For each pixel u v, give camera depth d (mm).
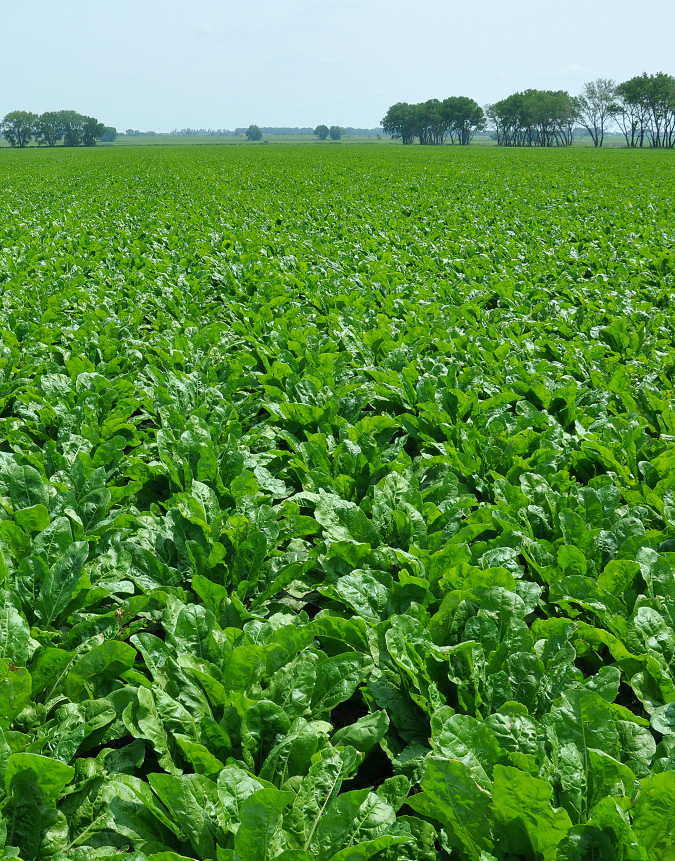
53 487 4336
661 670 3029
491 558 3697
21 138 160000
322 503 4219
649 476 4855
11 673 2770
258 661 2891
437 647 2977
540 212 21531
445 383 6598
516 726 2578
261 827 2113
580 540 3994
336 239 16312
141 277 11461
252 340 7891
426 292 10695
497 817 2262
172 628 3223
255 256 13438
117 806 2447
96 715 2805
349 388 6473
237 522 4090
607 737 2525
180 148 111562
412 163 55594
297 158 65812
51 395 6180
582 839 2152
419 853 2447
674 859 2256
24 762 2354
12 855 2277
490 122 158250
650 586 3557
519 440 5184
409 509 4160
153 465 4848
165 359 7387
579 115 136000
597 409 6094
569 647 3102
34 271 12031
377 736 2760
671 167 49594
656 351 8305
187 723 2717
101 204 23734
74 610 3574
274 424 6109
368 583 3514
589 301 10188
